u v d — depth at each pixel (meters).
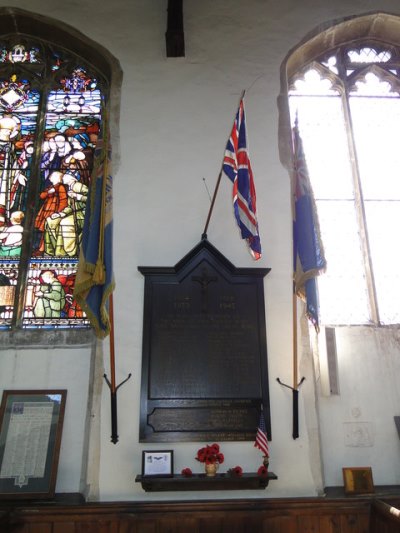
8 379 4.69
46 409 4.57
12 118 6.11
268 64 6.20
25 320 5.07
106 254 4.41
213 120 5.83
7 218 5.54
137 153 5.59
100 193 4.61
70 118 6.12
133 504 4.20
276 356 4.84
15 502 4.22
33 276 5.27
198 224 5.30
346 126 6.33
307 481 4.47
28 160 5.87
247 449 4.52
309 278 4.60
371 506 4.34
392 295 5.51
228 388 4.68
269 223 5.36
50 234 5.48
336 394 4.87
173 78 6.04
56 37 6.40
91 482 4.33
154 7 6.45
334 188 5.97
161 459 4.34
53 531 4.13
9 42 6.51
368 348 5.12
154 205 5.36
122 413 4.55
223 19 6.43
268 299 5.05
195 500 4.30
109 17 6.36
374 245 5.72
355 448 4.74
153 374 4.68
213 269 5.08
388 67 6.80
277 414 4.65
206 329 4.86
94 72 6.44
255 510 4.26
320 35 6.48
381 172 6.09
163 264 5.11
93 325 4.30
